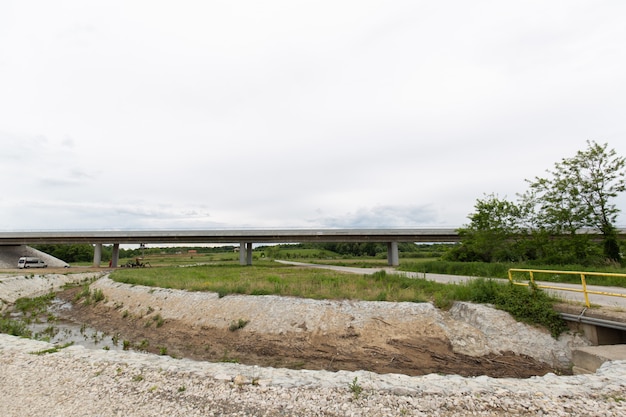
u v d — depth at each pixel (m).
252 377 9.48
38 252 80.25
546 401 7.61
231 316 20.38
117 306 26.41
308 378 9.57
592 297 16.73
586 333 14.20
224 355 16.14
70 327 22.31
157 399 8.11
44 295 35.72
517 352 14.34
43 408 7.82
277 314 19.45
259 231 71.50
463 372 13.24
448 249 52.50
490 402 7.64
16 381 9.52
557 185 32.28
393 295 20.58
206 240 72.81
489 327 15.84
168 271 45.47
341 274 35.41
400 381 9.22
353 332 17.05
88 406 7.84
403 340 16.03
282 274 38.62
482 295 18.11
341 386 8.74
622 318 12.72
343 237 71.56
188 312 22.03
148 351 16.97
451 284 22.64
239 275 37.41
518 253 37.41
